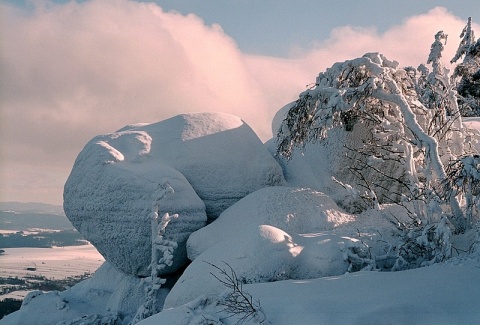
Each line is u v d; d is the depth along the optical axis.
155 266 11.77
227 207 13.89
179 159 13.77
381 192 14.45
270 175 14.40
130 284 13.53
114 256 13.38
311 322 6.90
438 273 8.49
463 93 19.67
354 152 14.66
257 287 8.44
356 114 13.00
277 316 7.19
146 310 11.47
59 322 12.84
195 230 13.03
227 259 10.07
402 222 12.05
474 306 6.98
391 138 13.33
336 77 12.66
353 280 8.42
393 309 6.89
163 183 12.28
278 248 10.04
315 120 12.59
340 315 6.93
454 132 13.30
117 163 13.12
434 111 12.91
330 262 10.13
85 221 13.45
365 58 12.30
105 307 14.28
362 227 11.97
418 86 13.26
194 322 7.31
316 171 15.10
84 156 13.55
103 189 12.95
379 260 10.83
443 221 10.16
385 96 12.16
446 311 6.87
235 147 14.38
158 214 12.46
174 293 10.23
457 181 10.64
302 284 8.39
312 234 11.14
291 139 13.44
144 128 14.80
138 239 12.74
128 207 12.73
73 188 13.55
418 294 7.40
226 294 7.86
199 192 13.78
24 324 13.62
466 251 10.30
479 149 13.98
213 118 14.83
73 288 15.66
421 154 12.72
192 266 10.48
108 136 14.05
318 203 12.72
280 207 12.32
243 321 7.23
